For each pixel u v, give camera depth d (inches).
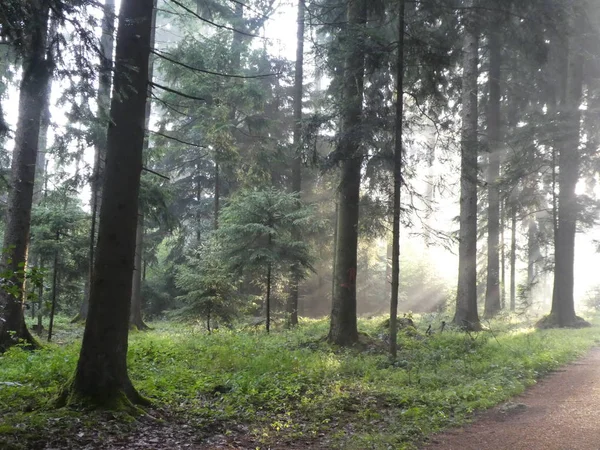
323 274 1156.5
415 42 484.4
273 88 1050.1
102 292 298.4
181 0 762.2
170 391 343.9
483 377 410.3
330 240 1010.1
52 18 279.4
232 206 697.6
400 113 496.4
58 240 688.4
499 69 948.6
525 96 1020.5
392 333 491.5
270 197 692.1
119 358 300.7
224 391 359.9
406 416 298.0
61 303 825.5
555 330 783.7
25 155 529.7
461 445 247.6
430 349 551.8
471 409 312.0
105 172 305.7
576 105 872.3
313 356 493.0
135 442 249.4
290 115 1073.5
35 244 667.4
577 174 885.8
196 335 633.6
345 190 571.8
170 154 1101.1
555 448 236.1
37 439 234.8
